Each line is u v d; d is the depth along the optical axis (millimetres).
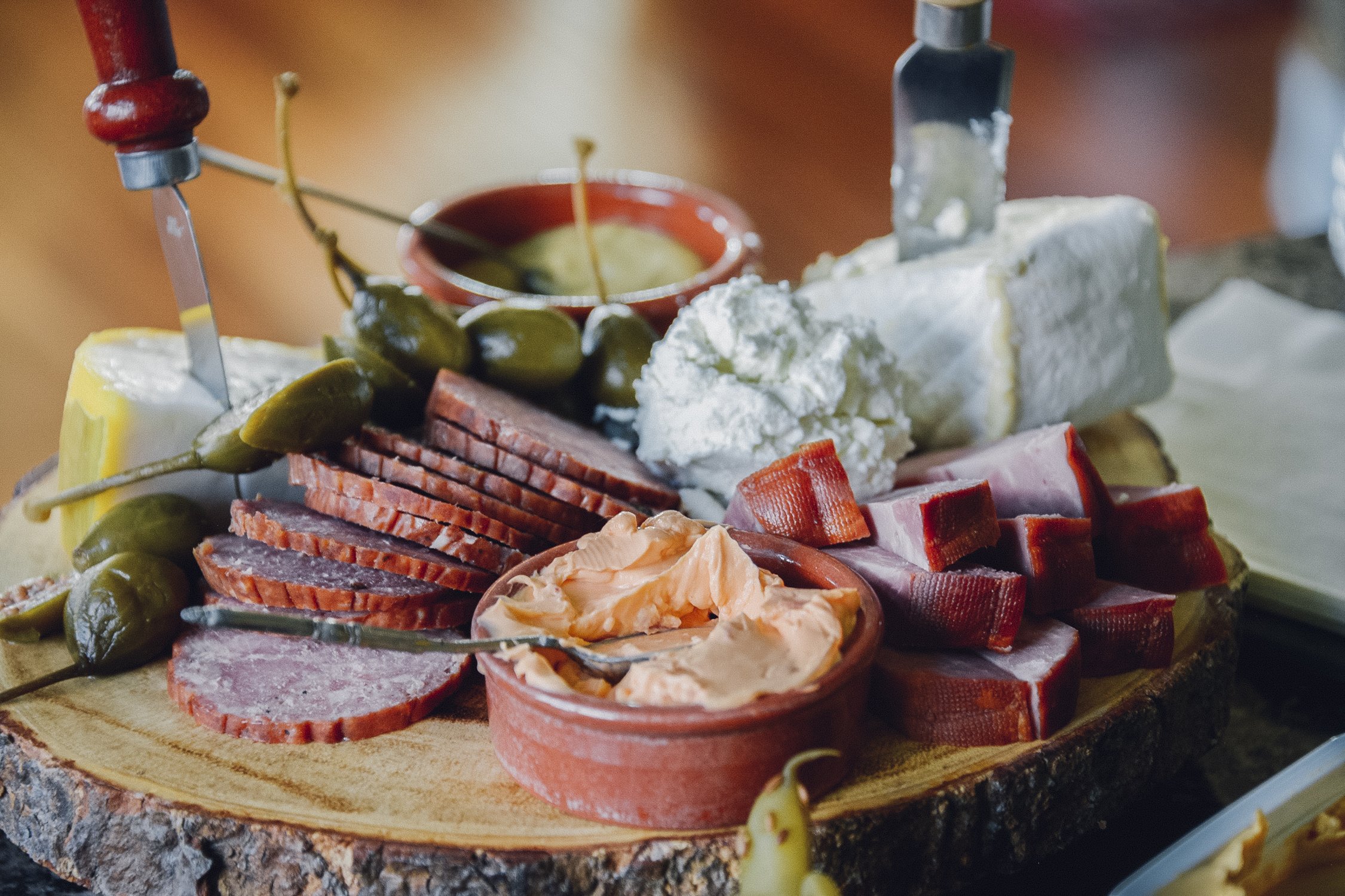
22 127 1055
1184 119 1131
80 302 839
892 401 410
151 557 372
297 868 323
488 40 1287
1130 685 359
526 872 317
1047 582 355
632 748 314
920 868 334
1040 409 438
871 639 327
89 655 361
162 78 376
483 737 349
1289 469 476
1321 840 334
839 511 364
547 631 333
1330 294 575
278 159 1015
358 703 350
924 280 437
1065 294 437
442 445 397
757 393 391
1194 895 317
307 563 376
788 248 919
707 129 1114
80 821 335
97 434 393
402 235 491
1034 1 1408
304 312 831
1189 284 588
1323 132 1093
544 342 424
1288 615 417
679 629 341
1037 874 351
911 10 1381
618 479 391
